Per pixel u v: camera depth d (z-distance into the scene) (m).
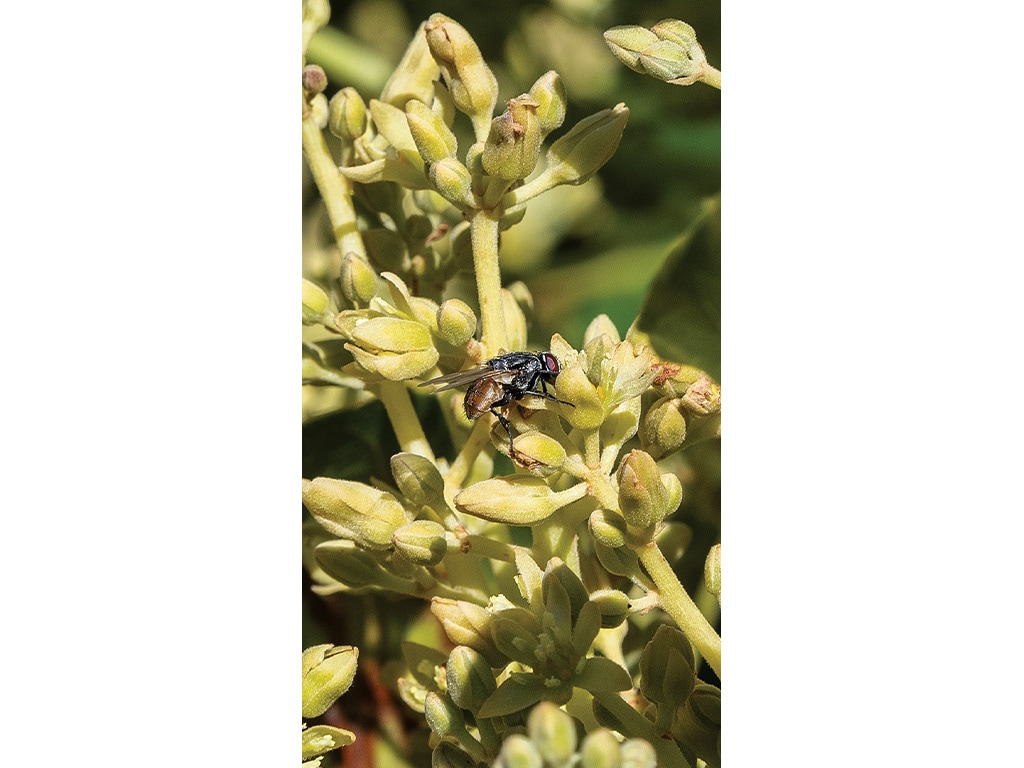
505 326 0.17
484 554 0.17
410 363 0.17
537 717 0.15
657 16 0.22
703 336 0.19
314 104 0.18
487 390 0.16
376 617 0.19
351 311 0.17
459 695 0.16
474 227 0.17
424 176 0.18
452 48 0.17
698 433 0.17
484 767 0.16
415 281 0.19
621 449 0.18
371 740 0.19
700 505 0.19
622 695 0.17
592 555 0.18
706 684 0.16
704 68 0.17
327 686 0.17
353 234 0.18
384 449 0.20
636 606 0.16
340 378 0.18
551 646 0.16
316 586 0.19
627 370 0.16
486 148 0.17
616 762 0.14
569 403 0.16
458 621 0.16
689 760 0.16
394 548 0.17
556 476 0.17
